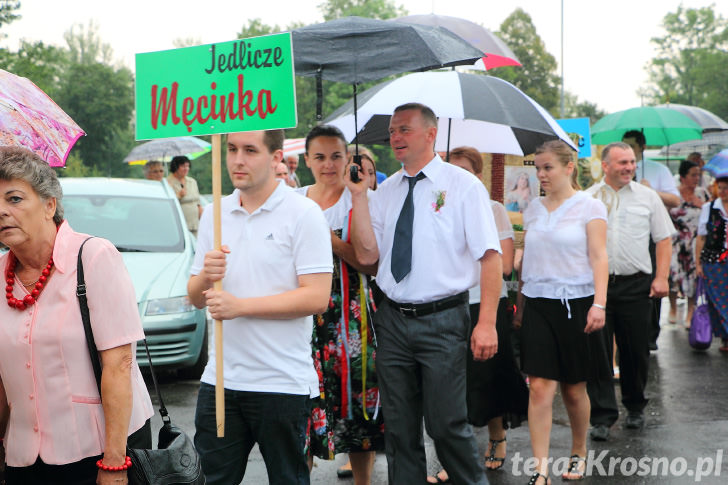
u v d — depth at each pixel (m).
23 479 2.82
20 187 2.64
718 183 8.87
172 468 2.80
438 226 4.15
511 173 7.77
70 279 2.70
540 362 5.01
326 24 4.31
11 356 2.71
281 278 3.53
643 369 6.21
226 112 3.36
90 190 8.77
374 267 4.37
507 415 5.39
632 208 6.25
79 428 2.71
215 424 3.58
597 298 4.98
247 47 3.33
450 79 4.96
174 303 7.39
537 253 5.14
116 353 2.71
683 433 6.09
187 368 7.82
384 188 4.41
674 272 10.98
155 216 8.55
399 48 4.07
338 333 4.36
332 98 52.22
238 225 3.59
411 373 4.22
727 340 9.13
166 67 3.45
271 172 3.57
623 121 10.30
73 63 71.38
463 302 4.18
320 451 4.22
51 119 3.38
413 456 4.23
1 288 2.76
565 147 5.14
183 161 12.48
